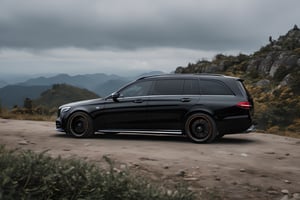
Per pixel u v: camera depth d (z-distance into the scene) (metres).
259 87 87.44
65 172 4.18
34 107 21.38
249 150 9.45
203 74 10.72
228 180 6.64
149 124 10.61
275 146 10.38
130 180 4.51
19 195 3.77
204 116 10.21
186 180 6.47
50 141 9.94
